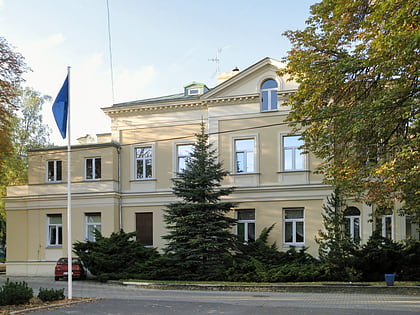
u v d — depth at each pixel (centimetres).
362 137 1836
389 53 1599
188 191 2691
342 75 1816
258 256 2719
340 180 1897
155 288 2416
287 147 3047
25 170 4797
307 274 2411
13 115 3028
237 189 3083
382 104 1639
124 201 3347
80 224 3338
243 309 1574
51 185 3416
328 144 1995
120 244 2878
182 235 2647
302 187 2953
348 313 1459
